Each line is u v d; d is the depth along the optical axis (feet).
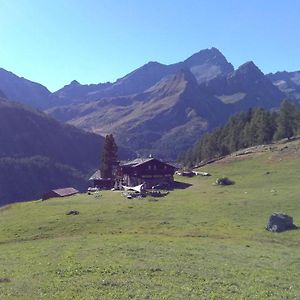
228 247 159.63
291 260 139.74
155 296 94.68
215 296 96.63
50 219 231.30
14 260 140.67
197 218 220.84
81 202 293.84
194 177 429.38
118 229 203.31
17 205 336.49
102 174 499.51
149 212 240.32
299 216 213.05
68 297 92.63
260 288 105.19
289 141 517.96
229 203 254.06
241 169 419.95
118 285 103.45
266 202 249.34
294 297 99.55
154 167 416.67
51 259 138.72
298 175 345.92
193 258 138.41
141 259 135.23
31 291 97.30
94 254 144.25
